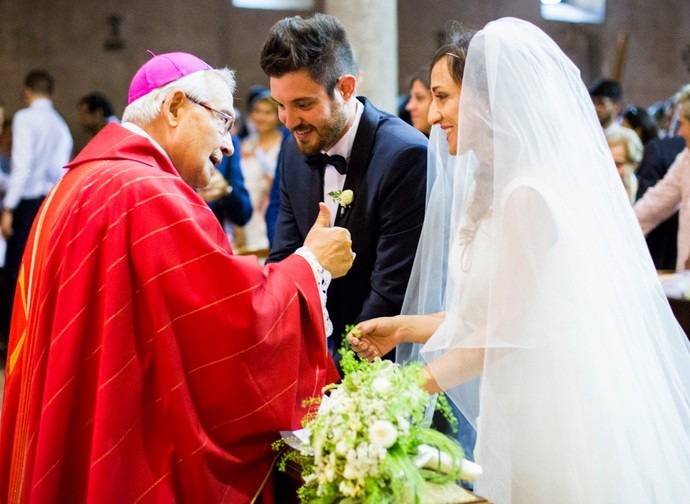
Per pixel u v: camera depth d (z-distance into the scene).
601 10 11.78
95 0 9.58
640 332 2.26
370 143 2.69
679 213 4.42
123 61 9.73
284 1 10.35
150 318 2.12
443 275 2.62
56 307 2.12
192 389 2.15
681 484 2.23
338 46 2.54
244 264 2.15
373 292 2.70
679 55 12.21
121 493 2.08
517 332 2.14
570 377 2.16
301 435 2.24
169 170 2.28
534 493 2.19
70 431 2.12
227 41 10.12
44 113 6.43
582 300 2.15
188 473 2.13
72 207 2.15
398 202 2.66
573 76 2.32
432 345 2.28
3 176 6.95
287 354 2.21
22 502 2.15
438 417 2.70
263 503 2.29
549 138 2.19
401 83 11.00
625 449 2.16
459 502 1.89
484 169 2.27
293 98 2.51
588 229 2.18
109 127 2.33
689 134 4.29
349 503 1.91
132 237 2.11
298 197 2.85
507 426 2.20
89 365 2.12
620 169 4.60
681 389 2.37
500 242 2.16
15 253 6.39
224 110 2.37
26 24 9.39
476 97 2.23
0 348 6.29
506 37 2.21
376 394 1.93
